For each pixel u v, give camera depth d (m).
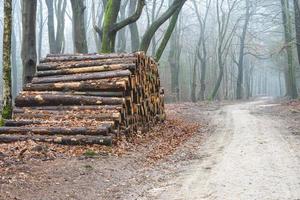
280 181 9.13
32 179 8.83
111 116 13.28
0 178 8.63
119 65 15.25
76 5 24.25
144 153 12.66
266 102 46.16
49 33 36.16
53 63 16.30
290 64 45.75
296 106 31.09
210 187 8.87
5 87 13.80
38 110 14.23
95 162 10.73
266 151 12.95
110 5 23.05
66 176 9.30
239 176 9.73
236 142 15.20
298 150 13.00
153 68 19.70
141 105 16.77
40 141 12.44
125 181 9.50
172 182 9.45
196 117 26.53
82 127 12.70
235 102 47.81
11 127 13.04
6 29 13.59
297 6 38.19
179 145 14.74
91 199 8.10
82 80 15.02
